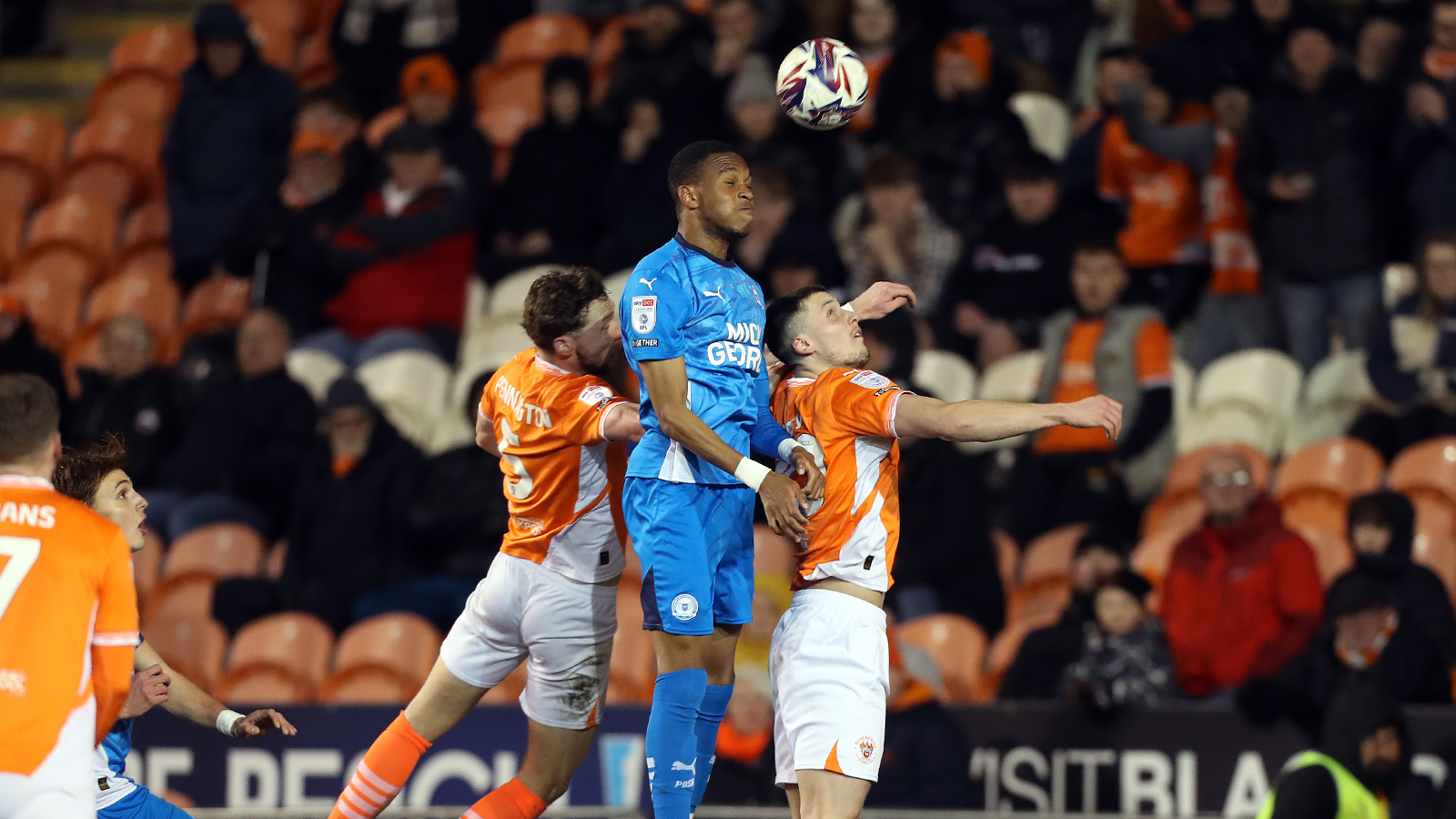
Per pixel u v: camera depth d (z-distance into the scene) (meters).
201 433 34.19
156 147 46.62
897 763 24.78
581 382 17.34
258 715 17.34
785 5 40.34
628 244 36.91
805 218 35.44
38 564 14.26
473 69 45.34
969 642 28.33
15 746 13.92
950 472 29.59
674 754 16.14
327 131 40.84
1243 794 24.23
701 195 16.39
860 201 36.25
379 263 37.66
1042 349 32.75
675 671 16.27
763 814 23.48
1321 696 24.03
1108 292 31.83
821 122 17.36
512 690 28.44
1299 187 33.75
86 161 45.78
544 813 24.61
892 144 36.81
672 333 16.02
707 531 16.31
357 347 37.47
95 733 14.57
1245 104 34.78
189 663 30.27
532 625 17.67
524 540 17.73
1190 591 26.72
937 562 29.14
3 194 45.56
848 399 16.69
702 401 16.22
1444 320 31.22
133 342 36.25
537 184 38.56
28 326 34.81
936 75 36.91
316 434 33.25
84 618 14.39
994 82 36.84
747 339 16.55
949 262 34.59
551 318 17.33
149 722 26.48
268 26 48.66
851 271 34.75
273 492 34.00
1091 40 40.69
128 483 17.27
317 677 29.53
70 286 42.69
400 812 24.62
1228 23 35.75
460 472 31.20
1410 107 33.88
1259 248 34.44
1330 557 28.64
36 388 14.71
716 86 38.62
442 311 37.47
